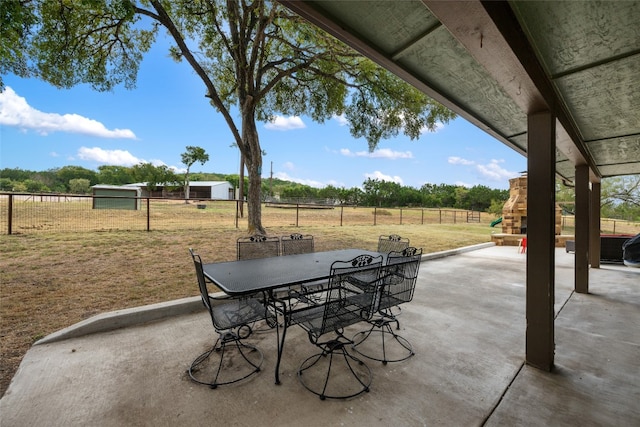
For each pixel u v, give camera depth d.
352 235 9.61
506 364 2.36
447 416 1.75
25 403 1.77
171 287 3.92
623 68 2.00
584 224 4.46
